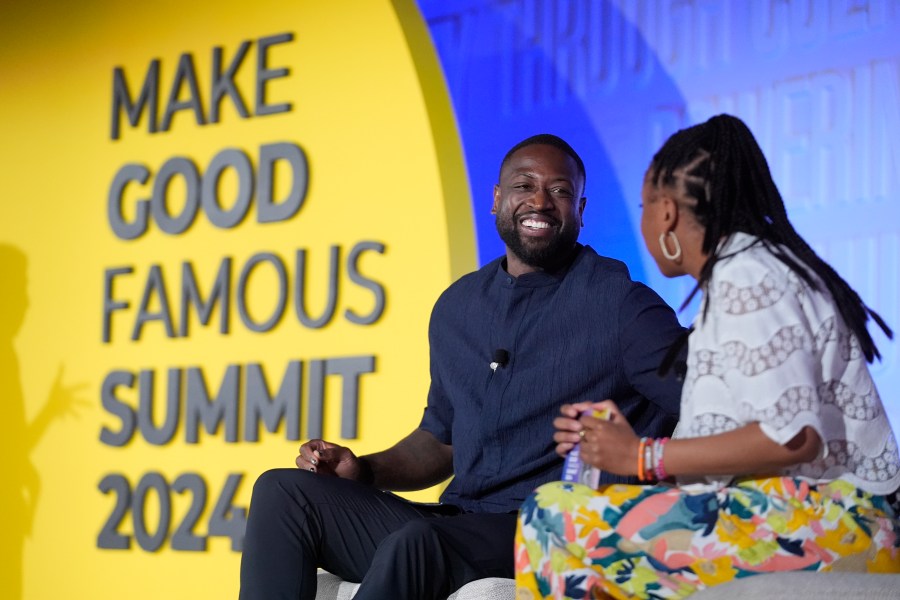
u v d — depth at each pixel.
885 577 4.06
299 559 6.29
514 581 5.84
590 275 7.21
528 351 7.18
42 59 13.88
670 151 5.18
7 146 13.93
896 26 9.39
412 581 5.72
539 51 11.12
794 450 4.57
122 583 12.45
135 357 12.79
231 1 12.86
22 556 13.05
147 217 12.91
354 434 11.42
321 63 12.26
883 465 4.84
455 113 11.45
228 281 12.36
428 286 11.34
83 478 12.87
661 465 4.77
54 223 13.52
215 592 11.91
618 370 6.95
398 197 11.62
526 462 6.99
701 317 4.91
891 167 9.31
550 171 7.49
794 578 4.12
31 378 13.34
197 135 12.82
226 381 12.16
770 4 9.99
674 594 4.53
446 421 7.80
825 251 9.53
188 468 12.29
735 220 5.00
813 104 9.70
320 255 11.96
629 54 10.66
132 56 13.40
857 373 4.88
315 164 12.12
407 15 11.86
